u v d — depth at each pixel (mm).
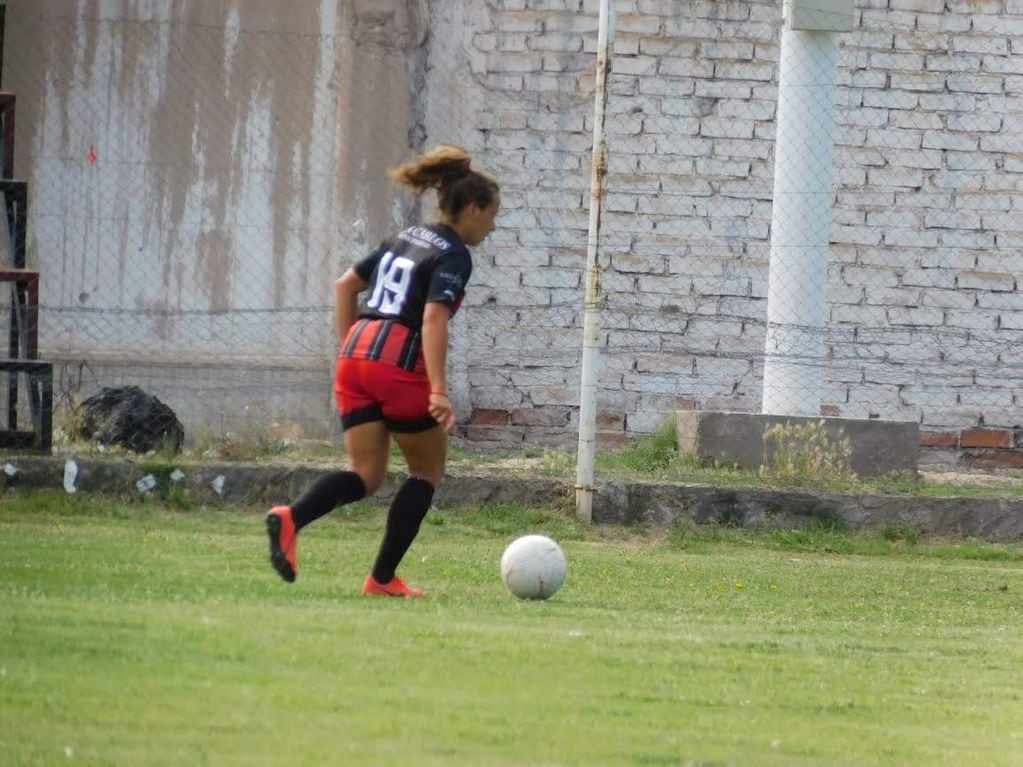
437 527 37719
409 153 53875
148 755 12602
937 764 14695
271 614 20188
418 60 53938
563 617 22906
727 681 18297
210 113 53406
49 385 38875
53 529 32688
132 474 38000
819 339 45156
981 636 24859
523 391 53844
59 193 52812
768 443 44094
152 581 23656
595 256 39125
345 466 39656
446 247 22766
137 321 52344
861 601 29516
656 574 31625
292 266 53469
